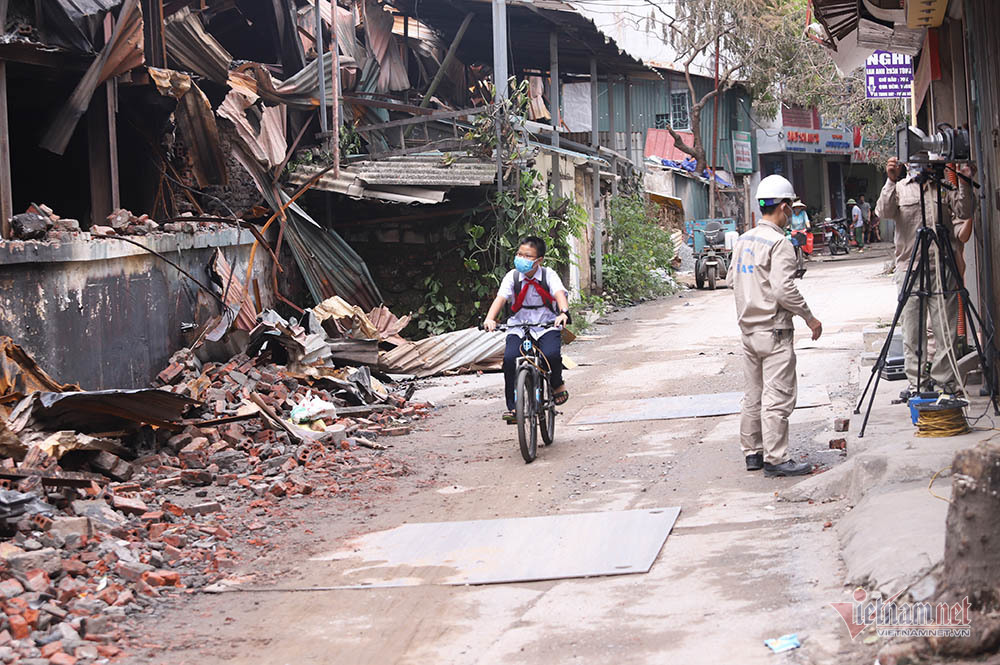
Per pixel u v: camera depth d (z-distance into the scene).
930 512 5.32
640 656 4.44
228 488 8.32
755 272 7.40
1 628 4.92
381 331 14.59
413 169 16.64
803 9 33.62
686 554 5.84
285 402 10.59
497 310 9.18
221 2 16.53
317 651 4.86
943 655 3.93
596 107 23.20
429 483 8.27
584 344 16.70
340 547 6.59
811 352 13.01
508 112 16.94
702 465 8.08
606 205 25.17
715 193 38.03
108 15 11.57
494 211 17.38
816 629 4.46
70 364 9.20
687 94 37.59
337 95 16.52
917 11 9.65
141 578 5.88
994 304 8.47
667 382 12.33
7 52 10.45
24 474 7.00
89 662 4.74
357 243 17.92
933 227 8.20
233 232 13.70
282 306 16.09
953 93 10.28
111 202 12.29
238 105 14.90
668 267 28.28
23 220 8.74
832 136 43.72
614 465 8.38
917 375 8.29
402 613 5.30
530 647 4.68
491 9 19.31
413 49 21.39
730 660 4.28
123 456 8.73
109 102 12.00
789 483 7.20
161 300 11.03
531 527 6.66
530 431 8.84
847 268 28.45
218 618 5.39
